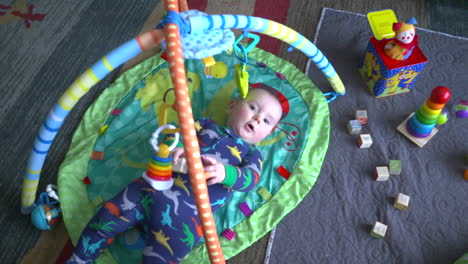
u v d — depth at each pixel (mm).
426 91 1794
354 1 2094
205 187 981
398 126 1692
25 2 2045
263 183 1500
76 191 1466
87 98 1770
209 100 1682
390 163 1590
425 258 1429
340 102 1783
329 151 1657
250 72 1744
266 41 1947
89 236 1250
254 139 1503
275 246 1452
